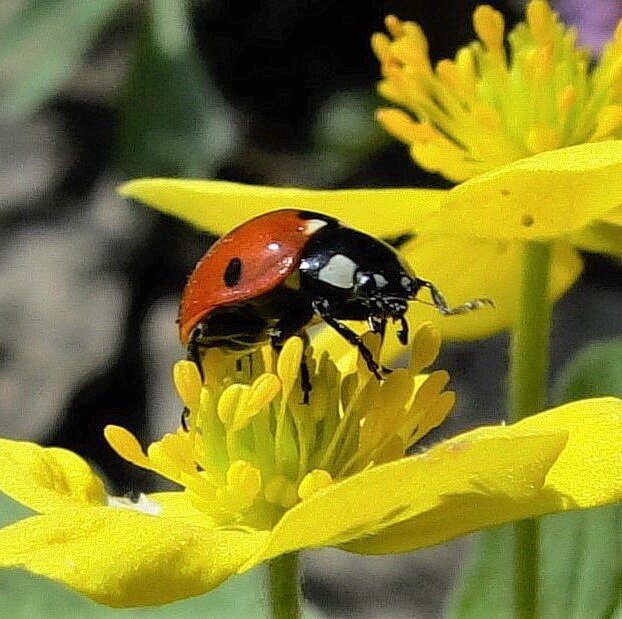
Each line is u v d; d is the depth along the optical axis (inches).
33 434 5.2
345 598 4.8
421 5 6.2
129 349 5.4
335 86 6.3
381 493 2.3
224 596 3.5
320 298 2.6
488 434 2.3
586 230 3.2
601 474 2.4
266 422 2.6
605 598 3.4
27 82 5.0
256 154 6.2
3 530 2.3
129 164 4.8
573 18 4.3
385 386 2.6
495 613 3.4
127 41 6.1
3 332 5.3
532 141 3.1
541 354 3.1
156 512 2.6
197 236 5.6
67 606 3.4
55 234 5.6
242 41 6.4
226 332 2.6
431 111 3.2
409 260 3.3
